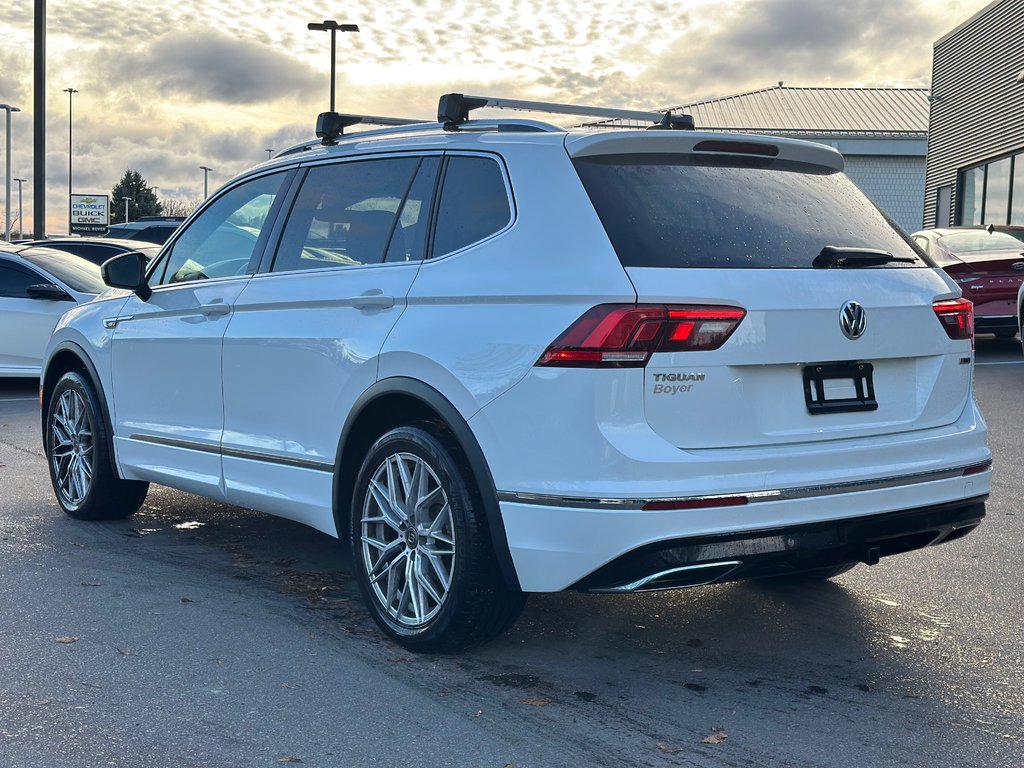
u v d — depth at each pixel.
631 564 3.41
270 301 4.68
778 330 3.56
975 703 3.61
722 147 3.99
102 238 15.00
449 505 3.82
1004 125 25.09
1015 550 5.51
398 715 3.48
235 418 4.89
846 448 3.66
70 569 5.14
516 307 3.65
